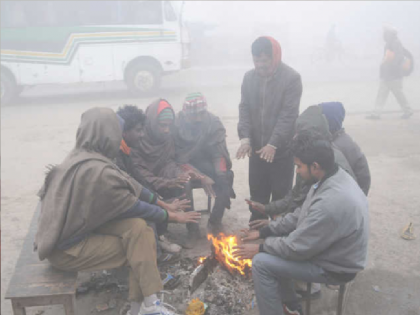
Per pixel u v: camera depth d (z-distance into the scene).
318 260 2.27
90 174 2.31
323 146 2.15
